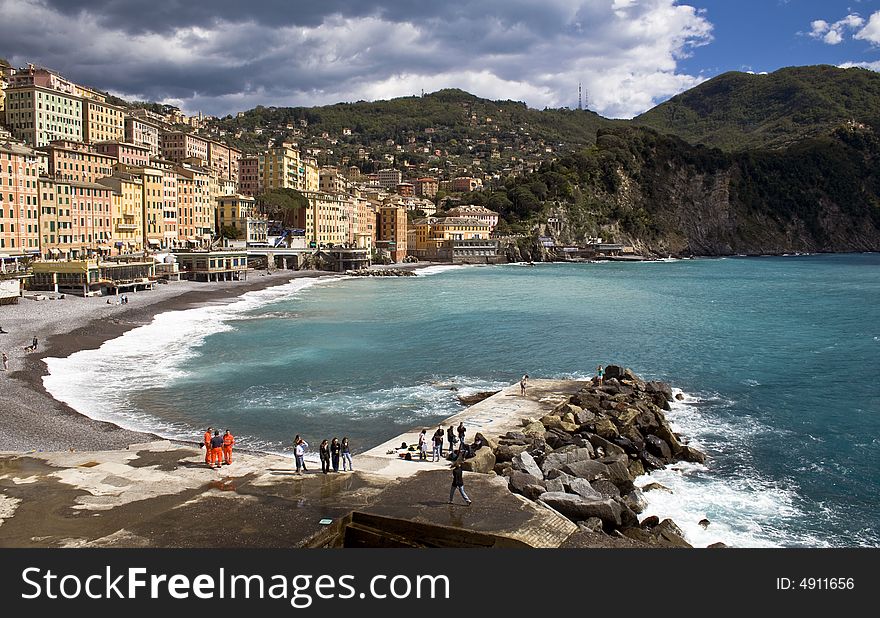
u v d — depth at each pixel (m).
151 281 155.00
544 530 29.78
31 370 69.38
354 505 31.84
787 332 105.44
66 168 164.12
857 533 36.78
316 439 50.78
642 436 51.53
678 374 75.19
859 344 94.69
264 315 119.50
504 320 116.06
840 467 46.97
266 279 197.50
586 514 34.25
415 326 108.19
